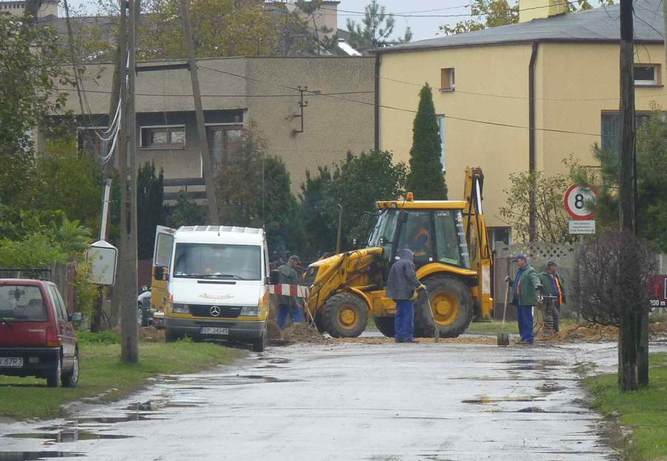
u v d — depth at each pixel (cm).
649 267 2948
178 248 5091
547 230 7456
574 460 2094
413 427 2533
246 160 8350
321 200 8250
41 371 3219
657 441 2172
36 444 2303
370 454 2166
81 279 5303
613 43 7938
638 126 4350
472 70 8225
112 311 5791
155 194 7981
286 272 5725
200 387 3453
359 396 3144
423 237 5681
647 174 3928
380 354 4553
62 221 5584
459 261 5697
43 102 3328
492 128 8125
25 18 3266
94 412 2850
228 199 8344
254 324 4872
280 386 3438
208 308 4884
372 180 8069
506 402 2995
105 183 5769
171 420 2681
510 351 4644
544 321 5459
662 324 5534
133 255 3956
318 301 5578
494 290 7044
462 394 3183
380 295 5594
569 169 7675
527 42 7906
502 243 7025
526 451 2198
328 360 4325
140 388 3441
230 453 2180
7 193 3316
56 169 6228
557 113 7888
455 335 5606
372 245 5759
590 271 2972
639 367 3008
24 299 3244
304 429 2505
